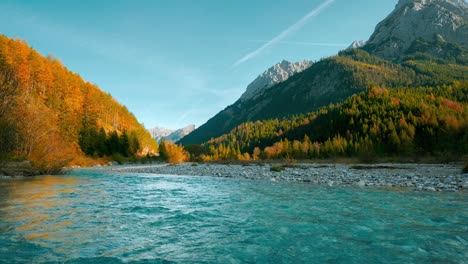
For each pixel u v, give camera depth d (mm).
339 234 7766
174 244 6988
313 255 6176
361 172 31266
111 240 7227
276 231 8172
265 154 103375
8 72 33531
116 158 89938
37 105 37781
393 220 9234
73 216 9906
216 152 129000
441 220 9117
